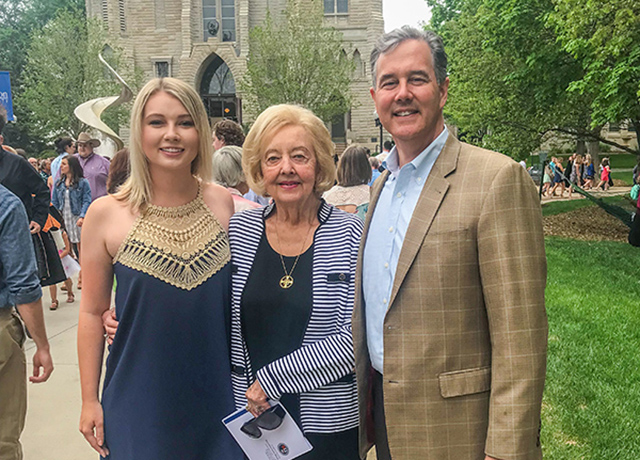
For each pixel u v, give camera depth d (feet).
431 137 6.52
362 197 15.89
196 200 7.63
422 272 5.96
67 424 13.03
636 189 44.98
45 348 9.15
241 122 127.34
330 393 7.06
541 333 5.51
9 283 8.48
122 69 117.50
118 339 7.09
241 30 124.98
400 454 6.15
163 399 6.95
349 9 125.39
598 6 29.50
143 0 128.67
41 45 108.17
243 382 7.30
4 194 8.46
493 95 52.49
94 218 7.25
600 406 12.67
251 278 7.35
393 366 6.12
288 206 7.36
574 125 52.90
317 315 7.05
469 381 5.94
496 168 5.81
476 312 5.95
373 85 6.76
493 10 45.55
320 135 7.33
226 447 7.21
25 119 140.36
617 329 18.53
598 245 38.63
